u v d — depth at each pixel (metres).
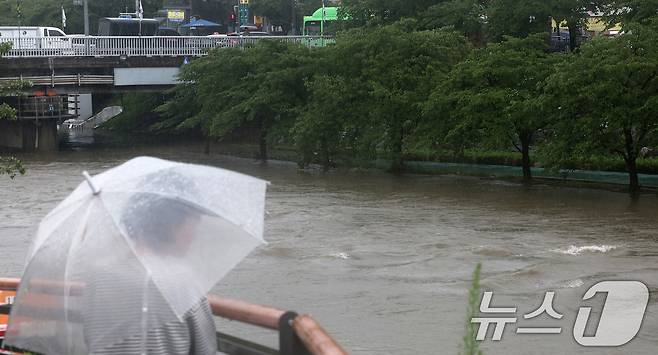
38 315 4.59
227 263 4.31
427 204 32.62
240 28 77.81
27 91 54.66
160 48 57.16
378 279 20.25
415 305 17.80
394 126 43.16
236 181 4.81
